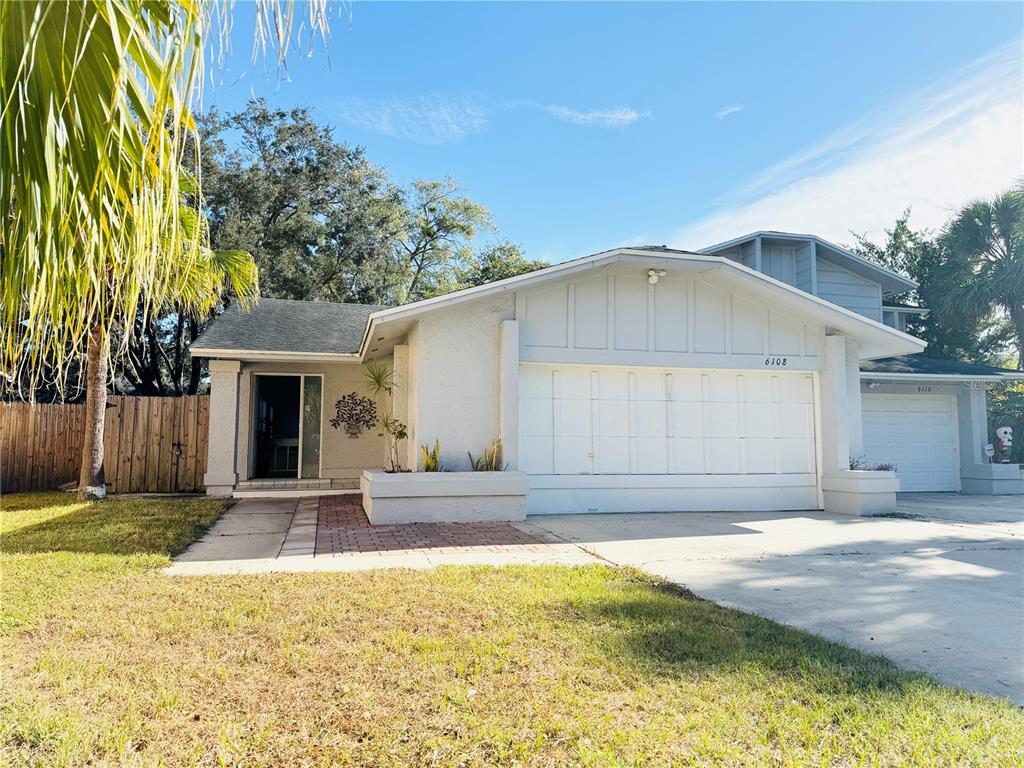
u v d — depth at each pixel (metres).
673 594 5.18
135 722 2.82
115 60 1.83
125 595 4.86
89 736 2.68
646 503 10.48
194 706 2.99
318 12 1.93
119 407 12.92
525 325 9.94
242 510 10.25
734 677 3.37
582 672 3.42
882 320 16.47
